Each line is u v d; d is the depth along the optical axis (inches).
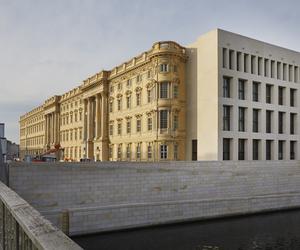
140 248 858.1
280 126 1895.9
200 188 1205.1
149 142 1768.0
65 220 842.2
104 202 1031.0
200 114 1672.0
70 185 987.3
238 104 1674.5
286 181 1440.7
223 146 1631.4
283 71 1930.4
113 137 2214.6
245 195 1306.6
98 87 2394.2
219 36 1614.2
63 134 3302.2
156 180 1122.0
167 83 1707.7
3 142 1162.6
